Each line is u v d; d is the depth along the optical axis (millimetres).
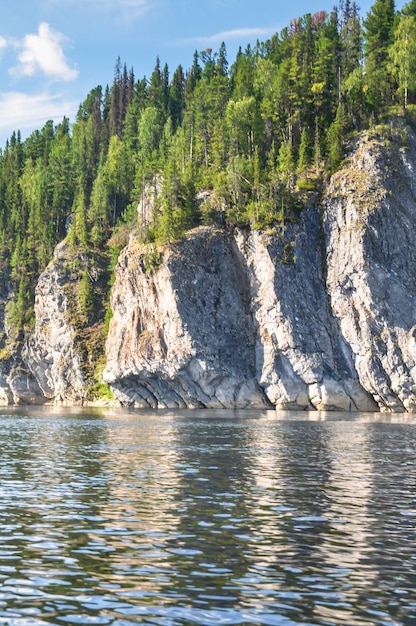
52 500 31797
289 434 67250
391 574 20406
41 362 171500
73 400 160875
